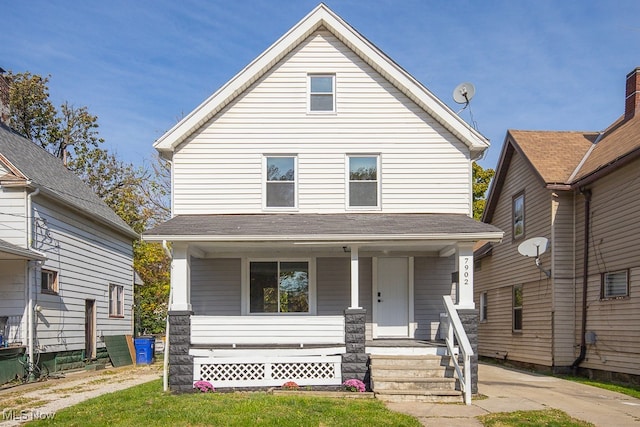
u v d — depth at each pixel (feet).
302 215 47.60
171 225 43.42
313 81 49.19
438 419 30.94
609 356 50.98
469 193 48.16
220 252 49.26
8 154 54.29
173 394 39.68
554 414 32.07
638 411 34.14
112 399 37.91
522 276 65.51
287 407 32.63
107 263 72.18
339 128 48.62
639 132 53.67
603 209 53.11
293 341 41.73
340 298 49.67
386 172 48.29
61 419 31.35
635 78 61.62
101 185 115.34
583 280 55.72
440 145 48.55
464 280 41.75
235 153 48.16
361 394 37.70
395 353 41.83
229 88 47.60
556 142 66.54
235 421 29.19
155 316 108.47
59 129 113.91
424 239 41.22
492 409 33.65
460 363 40.34
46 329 54.34
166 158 49.24
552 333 57.06
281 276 49.75
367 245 43.70
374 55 48.03
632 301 48.03
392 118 48.73
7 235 51.19
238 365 41.42
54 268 56.34
